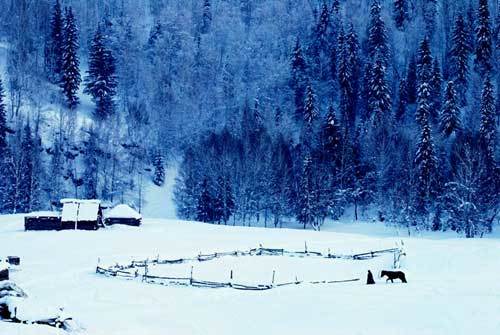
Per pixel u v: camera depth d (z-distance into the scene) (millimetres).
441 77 113750
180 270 41031
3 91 103812
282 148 99625
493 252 42156
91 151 105250
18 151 90875
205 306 26219
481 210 78125
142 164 111750
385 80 107875
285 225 90812
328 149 95500
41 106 112000
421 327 19484
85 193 99500
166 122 123125
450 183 78500
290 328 20734
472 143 87750
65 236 58406
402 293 25625
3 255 47531
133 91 133500
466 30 120125
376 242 51844
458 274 35219
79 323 20578
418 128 100812
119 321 22859
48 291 32562
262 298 27188
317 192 85312
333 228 84938
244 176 91250
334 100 126375
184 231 62594
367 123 106250
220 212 90000
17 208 88000
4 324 16922
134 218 69250
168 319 23281
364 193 93125
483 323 19469
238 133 112875
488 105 90750
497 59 122312
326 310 23031
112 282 36188
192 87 134125
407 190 83812
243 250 48906
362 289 27391
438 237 76062
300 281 36125
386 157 93125
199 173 96938
